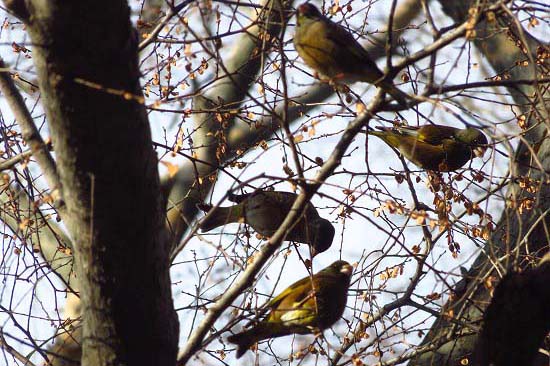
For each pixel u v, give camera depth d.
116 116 7.58
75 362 9.59
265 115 10.57
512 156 8.23
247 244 10.33
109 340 8.44
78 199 7.93
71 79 7.40
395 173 10.12
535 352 9.49
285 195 11.70
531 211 10.96
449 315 9.97
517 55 12.68
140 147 7.81
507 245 9.18
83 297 8.44
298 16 10.41
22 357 10.13
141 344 8.49
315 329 9.79
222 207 11.83
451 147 12.28
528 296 9.35
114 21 7.30
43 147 9.44
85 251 8.16
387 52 8.30
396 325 10.37
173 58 10.54
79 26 7.23
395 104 8.48
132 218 8.02
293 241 11.43
